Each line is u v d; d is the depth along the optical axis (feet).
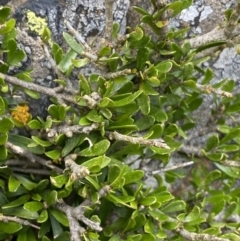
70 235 1.19
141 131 1.31
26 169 1.24
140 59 1.22
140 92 1.17
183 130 1.39
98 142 1.18
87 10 1.28
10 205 1.19
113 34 1.18
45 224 1.24
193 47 1.25
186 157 1.45
